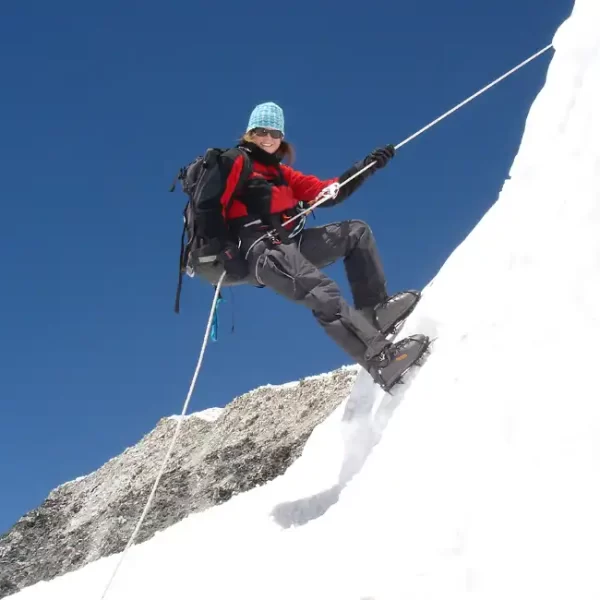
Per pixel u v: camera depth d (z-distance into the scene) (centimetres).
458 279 439
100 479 3725
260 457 2484
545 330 319
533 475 279
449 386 371
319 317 441
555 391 292
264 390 3238
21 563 3325
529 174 418
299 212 478
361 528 354
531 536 262
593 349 290
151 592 471
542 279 342
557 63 437
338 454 519
